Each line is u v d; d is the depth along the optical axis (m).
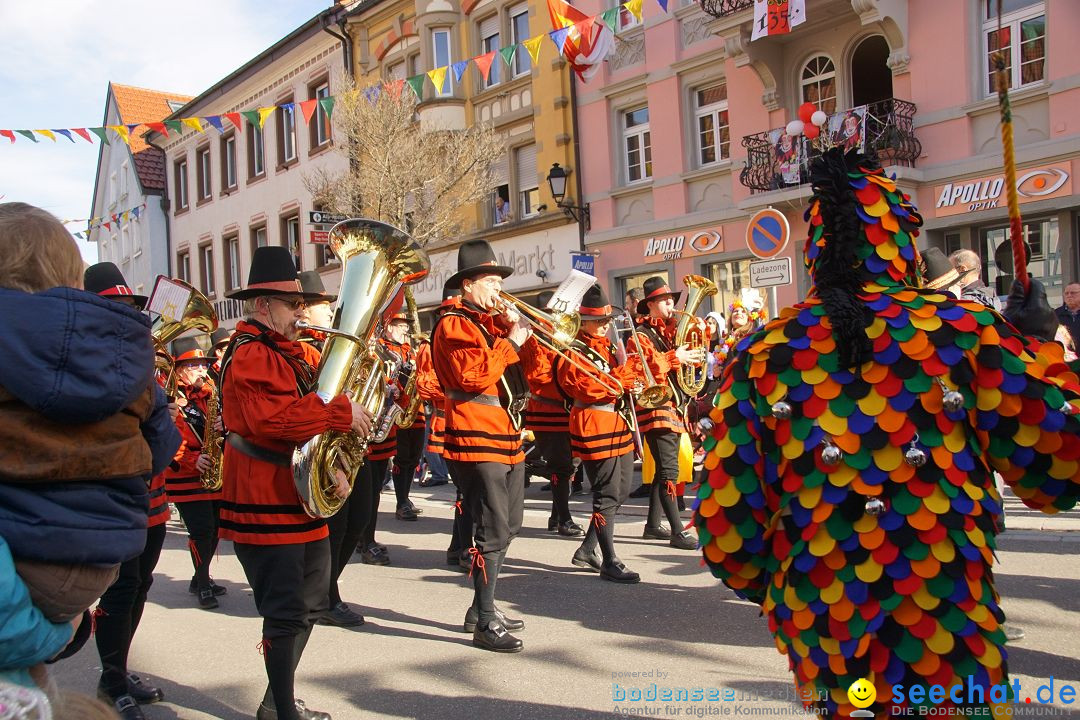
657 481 7.01
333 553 5.18
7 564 1.68
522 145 19.83
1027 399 2.02
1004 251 12.93
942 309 2.12
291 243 26.38
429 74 11.39
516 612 5.36
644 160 17.80
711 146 16.58
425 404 8.87
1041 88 12.23
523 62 19.67
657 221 17.05
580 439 5.89
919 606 1.96
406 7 21.44
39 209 2.03
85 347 1.86
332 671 4.48
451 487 11.65
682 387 6.88
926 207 13.45
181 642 5.23
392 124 16.58
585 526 8.04
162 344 4.80
